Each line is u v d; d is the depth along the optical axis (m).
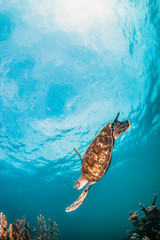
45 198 39.56
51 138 21.17
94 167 3.38
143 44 15.34
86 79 16.64
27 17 12.32
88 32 13.82
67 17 12.74
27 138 20.66
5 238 5.18
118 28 13.92
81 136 22.08
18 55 14.10
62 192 37.03
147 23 14.02
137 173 43.19
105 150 3.30
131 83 18.08
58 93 17.06
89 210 50.59
